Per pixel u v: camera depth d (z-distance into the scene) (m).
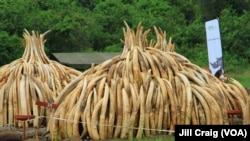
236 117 13.16
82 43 39.75
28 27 35.91
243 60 37.03
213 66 19.08
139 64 12.51
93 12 45.47
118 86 11.84
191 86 12.32
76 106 11.77
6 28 35.22
